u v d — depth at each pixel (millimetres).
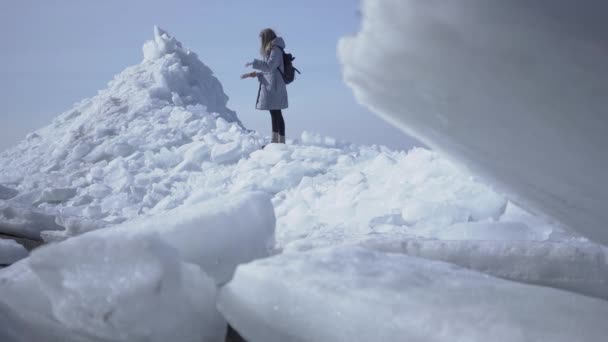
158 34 10367
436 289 1350
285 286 1351
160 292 1291
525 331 1156
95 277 1307
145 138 7262
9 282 1538
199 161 6508
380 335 1218
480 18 681
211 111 9836
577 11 648
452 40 716
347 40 833
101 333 1347
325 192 4938
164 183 5797
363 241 2424
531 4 656
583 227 1271
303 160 6137
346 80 921
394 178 4844
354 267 1450
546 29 671
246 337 1405
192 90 9789
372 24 774
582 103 746
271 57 6977
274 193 5316
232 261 1888
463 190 4105
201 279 1491
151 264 1279
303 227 3918
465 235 3326
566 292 1415
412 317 1210
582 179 971
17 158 7781
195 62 10680
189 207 2047
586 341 1135
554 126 818
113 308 1285
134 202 5305
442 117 918
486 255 2213
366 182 4957
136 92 8906
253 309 1385
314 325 1298
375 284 1346
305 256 1534
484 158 1068
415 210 3850
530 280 2145
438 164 4691
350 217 4105
